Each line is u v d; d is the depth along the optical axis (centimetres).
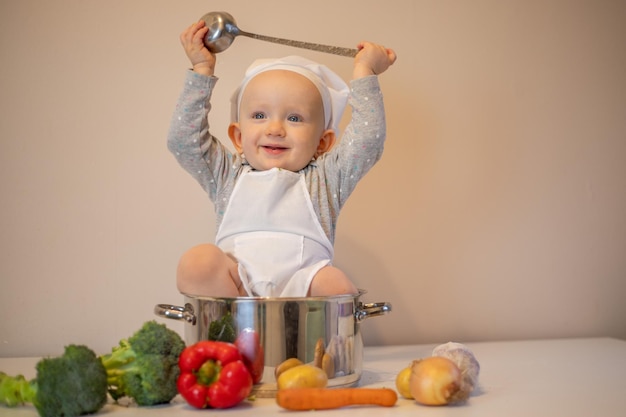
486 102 204
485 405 113
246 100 153
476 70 204
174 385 114
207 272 130
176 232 188
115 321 185
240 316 118
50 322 182
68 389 103
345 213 196
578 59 210
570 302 207
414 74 200
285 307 118
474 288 202
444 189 201
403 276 198
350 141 150
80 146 185
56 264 183
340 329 123
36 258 182
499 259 203
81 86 185
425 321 199
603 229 210
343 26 197
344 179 152
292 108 150
